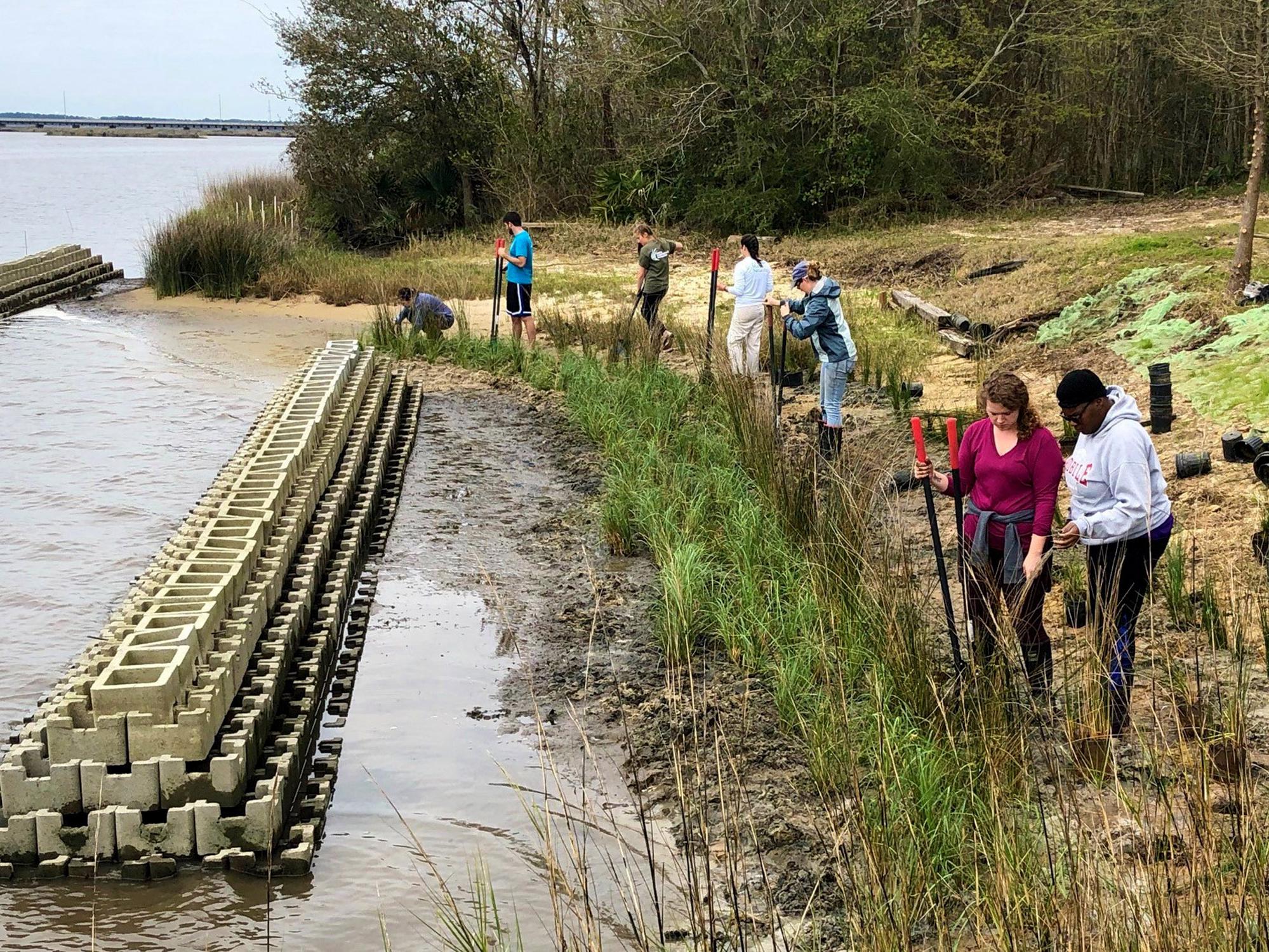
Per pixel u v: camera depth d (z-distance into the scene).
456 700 6.80
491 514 10.16
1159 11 27.28
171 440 12.66
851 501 7.60
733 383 11.27
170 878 5.18
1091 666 5.50
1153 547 5.57
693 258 24.34
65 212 45.91
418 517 10.08
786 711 6.23
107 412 13.84
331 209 31.78
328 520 9.07
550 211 31.64
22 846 5.26
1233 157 28.80
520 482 11.10
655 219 28.95
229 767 5.38
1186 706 5.52
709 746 6.10
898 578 6.88
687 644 6.97
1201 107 29.08
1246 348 11.10
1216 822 4.51
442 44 31.44
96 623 7.95
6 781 5.33
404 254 27.55
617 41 29.78
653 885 4.30
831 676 6.29
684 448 10.88
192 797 5.39
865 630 6.57
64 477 11.28
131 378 15.62
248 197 31.58
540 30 32.06
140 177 72.62
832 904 4.80
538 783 5.90
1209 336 11.80
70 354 17.31
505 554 9.18
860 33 27.94
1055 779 4.67
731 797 5.61
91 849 5.28
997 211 27.08
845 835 4.75
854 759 5.02
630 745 5.34
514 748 6.25
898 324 15.93
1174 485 8.86
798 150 27.88
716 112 28.41
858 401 12.66
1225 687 6.01
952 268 18.91
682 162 29.05
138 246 32.47
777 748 6.05
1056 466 5.74
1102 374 12.10
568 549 9.25
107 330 19.34
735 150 28.22
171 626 6.24
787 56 27.17
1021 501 5.83
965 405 12.12
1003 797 4.89
